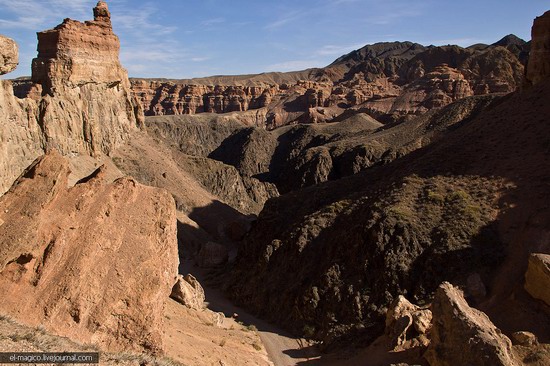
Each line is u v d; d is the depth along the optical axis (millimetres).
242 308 51750
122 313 21531
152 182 89875
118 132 92938
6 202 21516
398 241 44125
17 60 34906
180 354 25094
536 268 33500
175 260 26672
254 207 118375
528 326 31922
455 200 47062
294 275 50906
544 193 43594
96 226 22625
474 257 40344
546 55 66750
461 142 58906
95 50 79375
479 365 25250
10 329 16531
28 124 60594
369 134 158375
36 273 20359
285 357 37844
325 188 65438
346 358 36188
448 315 28688
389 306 38781
